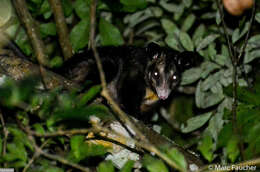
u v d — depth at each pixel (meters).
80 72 1.39
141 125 1.16
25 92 0.92
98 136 1.15
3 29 1.30
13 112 1.08
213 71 1.38
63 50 1.40
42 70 1.12
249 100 1.15
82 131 1.04
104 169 0.99
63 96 0.98
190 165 1.14
